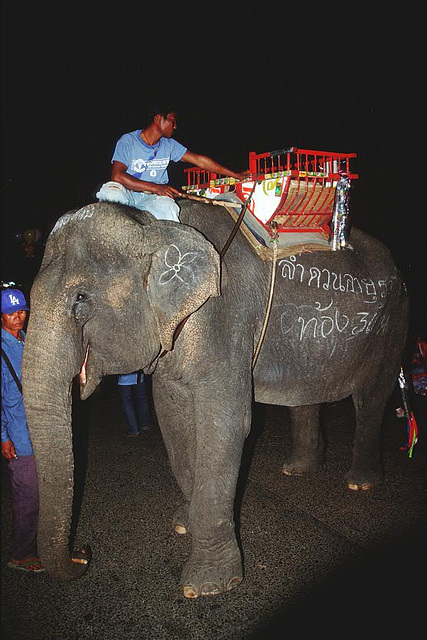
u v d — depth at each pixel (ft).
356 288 11.69
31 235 30.91
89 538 11.17
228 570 9.16
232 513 9.34
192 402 10.48
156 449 16.21
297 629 8.39
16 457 9.68
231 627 8.52
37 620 8.79
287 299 10.79
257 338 10.44
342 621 8.55
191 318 9.21
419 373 21.08
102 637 8.39
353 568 9.93
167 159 10.84
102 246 8.41
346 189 11.19
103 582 9.72
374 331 12.25
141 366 9.12
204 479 9.15
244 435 9.61
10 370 9.59
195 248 8.82
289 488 13.25
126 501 12.80
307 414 13.75
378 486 13.19
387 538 10.92
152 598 9.26
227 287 9.88
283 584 9.51
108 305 8.48
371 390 12.92
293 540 10.90
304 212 10.99
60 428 7.89
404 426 17.61
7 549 10.87
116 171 9.94
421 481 13.47
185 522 11.25
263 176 10.69
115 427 18.37
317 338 11.28
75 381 9.58
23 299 9.83
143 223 8.79
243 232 10.58
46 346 7.88
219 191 12.14
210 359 9.38
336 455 15.29
